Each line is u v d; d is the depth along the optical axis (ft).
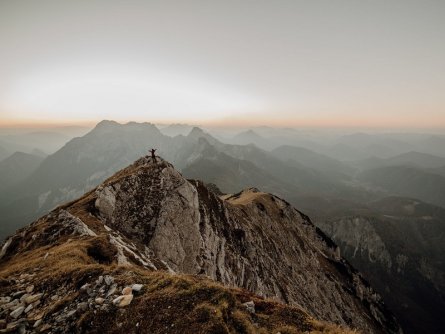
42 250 79.36
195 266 165.78
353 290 383.65
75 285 44.16
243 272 206.18
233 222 246.88
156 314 34.45
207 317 33.17
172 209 172.35
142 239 148.87
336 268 396.98
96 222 120.16
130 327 33.37
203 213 209.36
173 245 159.02
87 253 67.77
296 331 35.35
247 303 39.58
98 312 35.88
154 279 42.29
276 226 334.44
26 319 38.37
